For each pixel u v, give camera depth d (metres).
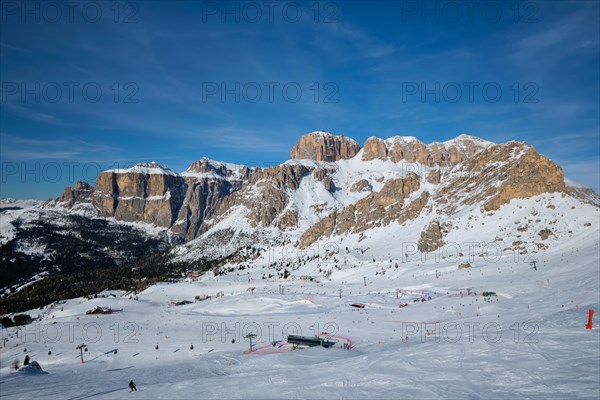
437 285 138.75
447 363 34.34
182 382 42.62
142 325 131.88
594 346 34.06
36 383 61.19
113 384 55.72
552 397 23.78
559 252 144.62
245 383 37.25
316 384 33.44
